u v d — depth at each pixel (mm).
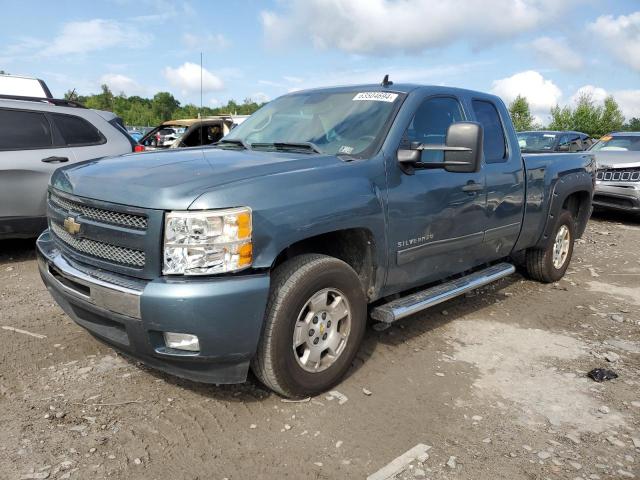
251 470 2572
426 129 3951
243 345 2789
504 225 4688
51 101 6613
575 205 6188
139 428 2875
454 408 3195
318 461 2654
